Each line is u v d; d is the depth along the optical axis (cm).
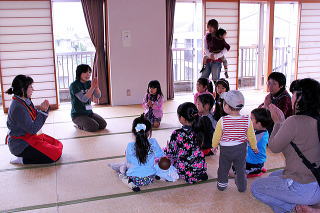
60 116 507
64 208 244
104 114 513
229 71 641
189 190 270
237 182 264
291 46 704
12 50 523
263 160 291
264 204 247
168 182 285
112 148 364
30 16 520
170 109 539
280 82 351
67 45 639
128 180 277
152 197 259
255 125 284
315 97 197
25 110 307
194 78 662
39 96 548
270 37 652
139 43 563
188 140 276
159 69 584
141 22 557
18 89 306
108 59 564
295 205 226
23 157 321
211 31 517
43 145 322
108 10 537
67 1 548
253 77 730
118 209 242
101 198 258
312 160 201
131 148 274
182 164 281
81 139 396
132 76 573
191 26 655
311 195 206
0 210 241
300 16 658
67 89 645
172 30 589
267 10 645
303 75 694
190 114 269
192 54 670
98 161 329
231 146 254
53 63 544
